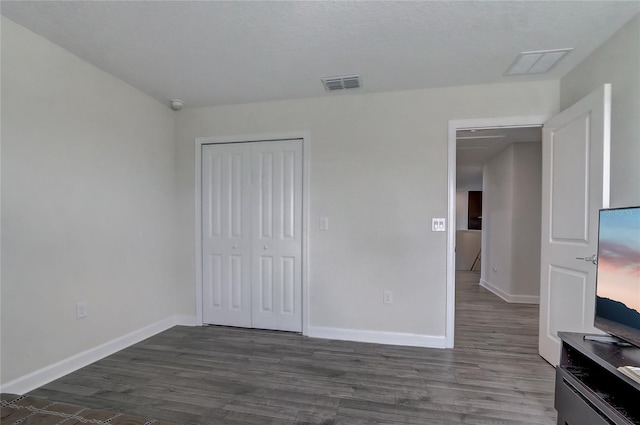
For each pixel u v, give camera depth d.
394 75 2.48
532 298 4.28
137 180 2.81
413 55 2.18
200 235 3.23
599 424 1.27
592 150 1.94
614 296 1.43
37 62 1.99
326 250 2.92
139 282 2.82
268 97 2.95
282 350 2.62
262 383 2.08
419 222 2.74
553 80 2.51
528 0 1.62
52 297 2.09
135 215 2.78
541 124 2.53
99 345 2.43
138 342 2.78
